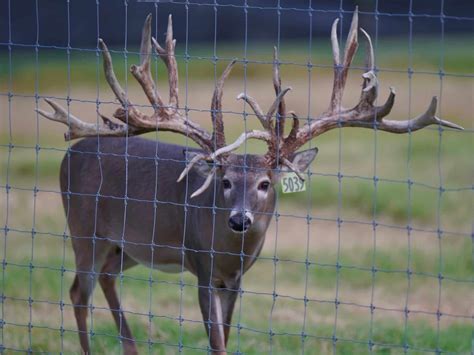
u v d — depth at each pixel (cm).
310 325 1275
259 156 997
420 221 1878
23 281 1462
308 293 1494
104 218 1151
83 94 3102
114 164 1145
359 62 2859
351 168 2208
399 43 3803
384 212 1920
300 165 1009
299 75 3266
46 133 2712
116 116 963
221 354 1021
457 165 2233
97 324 1268
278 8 868
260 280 1573
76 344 1155
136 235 1131
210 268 1049
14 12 3916
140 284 1491
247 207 979
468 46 3731
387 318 1345
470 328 1260
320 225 1898
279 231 1867
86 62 3656
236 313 1340
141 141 1158
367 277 1570
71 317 1302
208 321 991
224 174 997
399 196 1969
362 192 1988
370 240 1800
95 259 1162
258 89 3070
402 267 1617
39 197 2088
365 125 962
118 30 3784
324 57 3528
